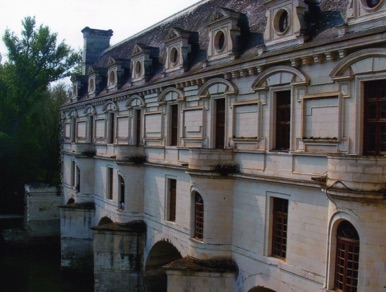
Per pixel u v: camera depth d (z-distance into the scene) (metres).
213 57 26.02
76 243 44.19
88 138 47.25
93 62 57.78
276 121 21.72
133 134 36.16
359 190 15.81
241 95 23.59
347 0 19.31
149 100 33.34
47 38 66.69
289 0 20.75
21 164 65.94
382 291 15.67
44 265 47.66
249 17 25.70
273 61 20.86
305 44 19.47
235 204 24.00
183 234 28.39
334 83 18.33
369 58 16.86
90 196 44.88
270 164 21.70
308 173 19.44
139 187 34.38
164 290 34.19
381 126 16.95
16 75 65.69
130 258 33.88
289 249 20.44
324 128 18.84
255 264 22.47
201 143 26.78
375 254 15.71
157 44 37.56
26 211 58.19
